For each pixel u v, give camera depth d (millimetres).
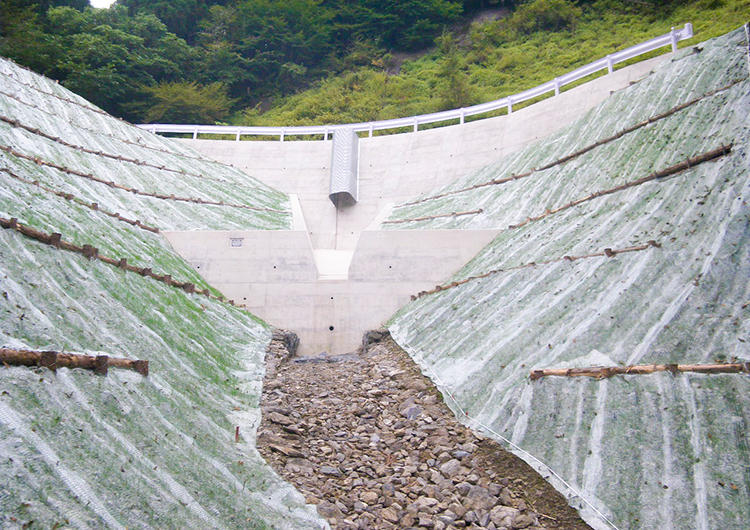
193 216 20156
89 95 31000
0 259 8289
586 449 7973
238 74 39906
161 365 9391
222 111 36500
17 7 30484
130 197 18688
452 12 43344
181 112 34312
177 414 8219
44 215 11711
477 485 8133
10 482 4902
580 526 7055
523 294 12953
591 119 20203
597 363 9219
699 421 7434
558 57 34906
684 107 15461
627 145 16344
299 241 18344
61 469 5398
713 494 6633
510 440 8891
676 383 8023
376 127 29172
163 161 23625
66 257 10070
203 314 13906
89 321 8758
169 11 42938
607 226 13141
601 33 35844
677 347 8719
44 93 21250
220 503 6586
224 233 18297
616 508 7055
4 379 5945
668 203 12164
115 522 5246
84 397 6664
